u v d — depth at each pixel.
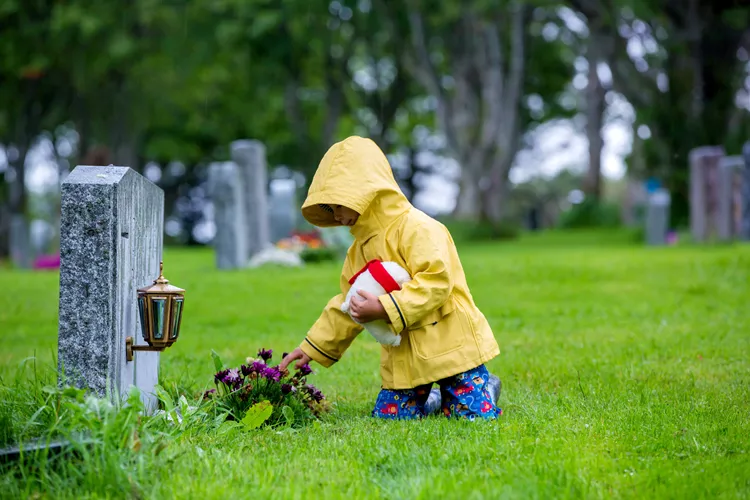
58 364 3.63
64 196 3.62
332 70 29.69
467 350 4.09
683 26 24.67
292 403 4.14
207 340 7.25
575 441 3.50
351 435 3.71
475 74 29.89
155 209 4.57
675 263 12.95
